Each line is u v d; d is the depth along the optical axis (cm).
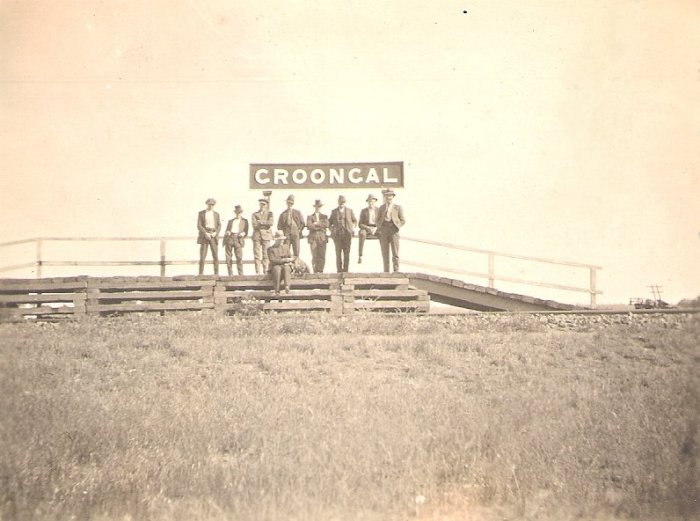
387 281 1902
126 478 816
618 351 1449
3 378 1199
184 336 1579
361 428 966
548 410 1054
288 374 1283
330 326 1677
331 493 775
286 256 1877
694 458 880
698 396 1102
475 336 1572
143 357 1396
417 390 1174
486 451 876
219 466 841
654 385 1184
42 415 1010
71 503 772
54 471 839
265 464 840
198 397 1128
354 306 1880
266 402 1102
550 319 1739
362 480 802
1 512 752
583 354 1433
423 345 1465
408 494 776
